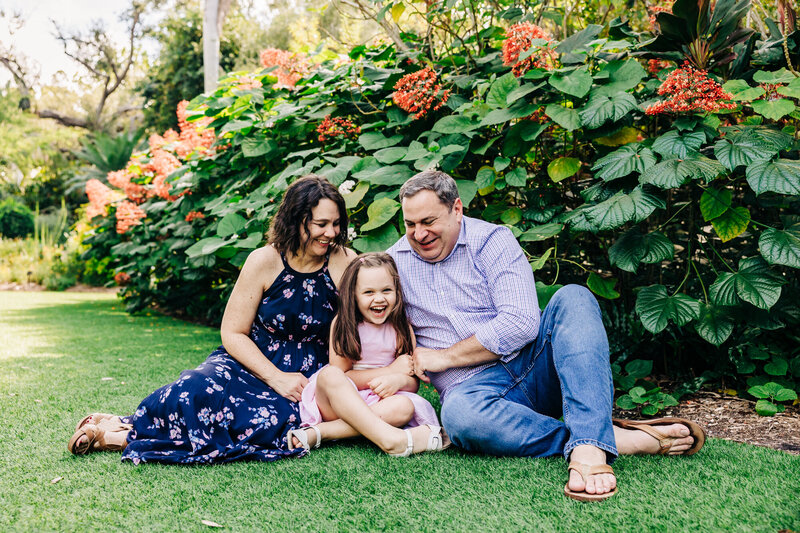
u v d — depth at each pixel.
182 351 3.96
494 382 1.95
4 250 11.21
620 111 2.46
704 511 1.43
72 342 4.32
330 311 2.24
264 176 3.95
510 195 3.07
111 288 9.52
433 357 2.01
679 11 2.51
